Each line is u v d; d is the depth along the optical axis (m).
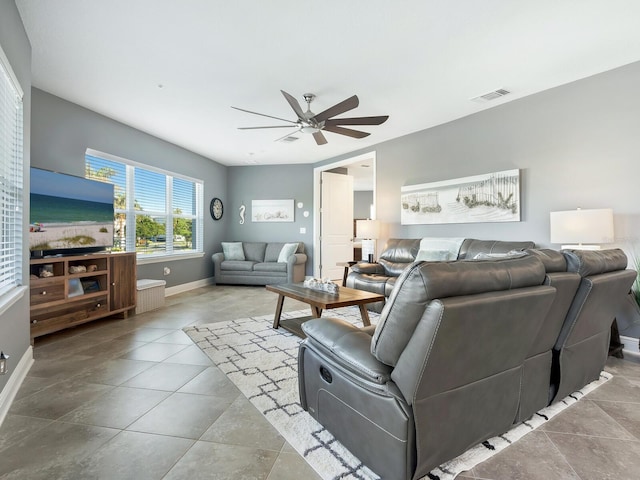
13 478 1.33
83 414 1.81
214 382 2.22
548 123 3.46
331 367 1.56
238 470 1.39
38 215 3.02
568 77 3.18
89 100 3.69
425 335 1.14
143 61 2.86
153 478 1.34
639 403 1.98
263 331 3.37
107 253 3.71
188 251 5.99
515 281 1.38
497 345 1.34
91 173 4.11
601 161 3.10
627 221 2.95
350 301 2.83
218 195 6.89
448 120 4.37
